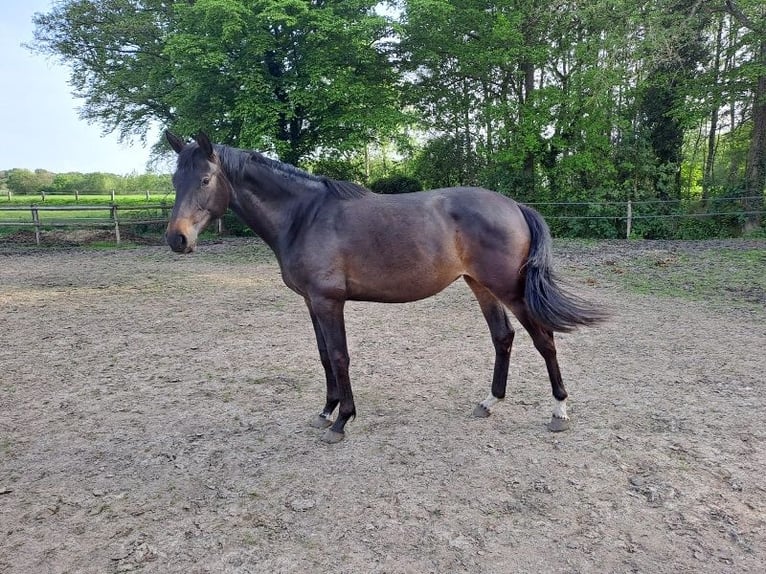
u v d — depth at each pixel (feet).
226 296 26.76
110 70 57.31
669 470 9.66
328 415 11.98
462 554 7.50
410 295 11.07
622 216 49.75
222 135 48.75
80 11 53.83
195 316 22.66
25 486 9.62
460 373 15.37
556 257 36.55
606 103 49.62
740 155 55.47
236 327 20.84
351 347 18.11
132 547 7.82
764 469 9.62
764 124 46.93
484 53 48.44
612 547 7.58
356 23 42.50
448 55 53.72
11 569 7.38
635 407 12.57
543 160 54.80
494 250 10.73
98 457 10.70
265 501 8.99
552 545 7.66
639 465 9.87
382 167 77.05
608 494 8.95
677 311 21.75
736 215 47.11
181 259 40.01
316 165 58.13
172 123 57.16
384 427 11.89
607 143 50.39
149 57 54.34
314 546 7.76
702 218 48.98
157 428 12.03
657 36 41.50
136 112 58.03
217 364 16.52
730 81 46.70
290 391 14.26
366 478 9.68
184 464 10.36
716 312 21.42
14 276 32.83
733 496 8.78
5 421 12.50
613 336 18.54
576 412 12.42
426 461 10.27
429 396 13.67
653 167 51.03
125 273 33.86
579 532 7.95
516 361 16.33
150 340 19.19
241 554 7.62
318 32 42.45
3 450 11.06
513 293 10.97
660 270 30.91
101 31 53.98
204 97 48.14
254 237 53.67
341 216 10.69
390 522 8.30
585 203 49.24
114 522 8.47
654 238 49.78
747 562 7.20
